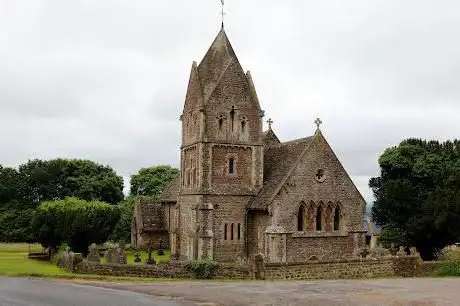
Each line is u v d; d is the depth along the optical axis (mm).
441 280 38000
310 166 50375
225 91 53469
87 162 107688
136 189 114875
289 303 26594
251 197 52906
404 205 64125
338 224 51469
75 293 29219
